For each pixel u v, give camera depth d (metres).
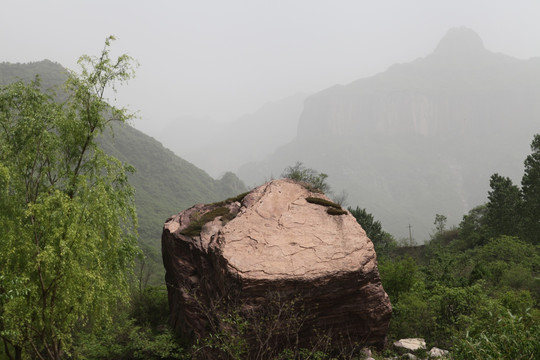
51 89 11.13
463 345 6.14
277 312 9.05
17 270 9.77
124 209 11.30
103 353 10.77
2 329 9.96
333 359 9.45
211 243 10.71
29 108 10.47
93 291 10.15
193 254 11.16
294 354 9.27
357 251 10.08
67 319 10.20
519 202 34.25
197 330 10.18
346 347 9.84
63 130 10.98
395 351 10.63
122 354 10.92
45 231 9.91
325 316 9.59
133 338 11.07
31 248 9.75
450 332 11.12
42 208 9.69
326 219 11.31
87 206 10.42
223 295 9.41
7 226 9.84
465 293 11.72
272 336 9.05
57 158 11.05
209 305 10.09
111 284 10.93
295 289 9.19
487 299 11.73
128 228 11.43
